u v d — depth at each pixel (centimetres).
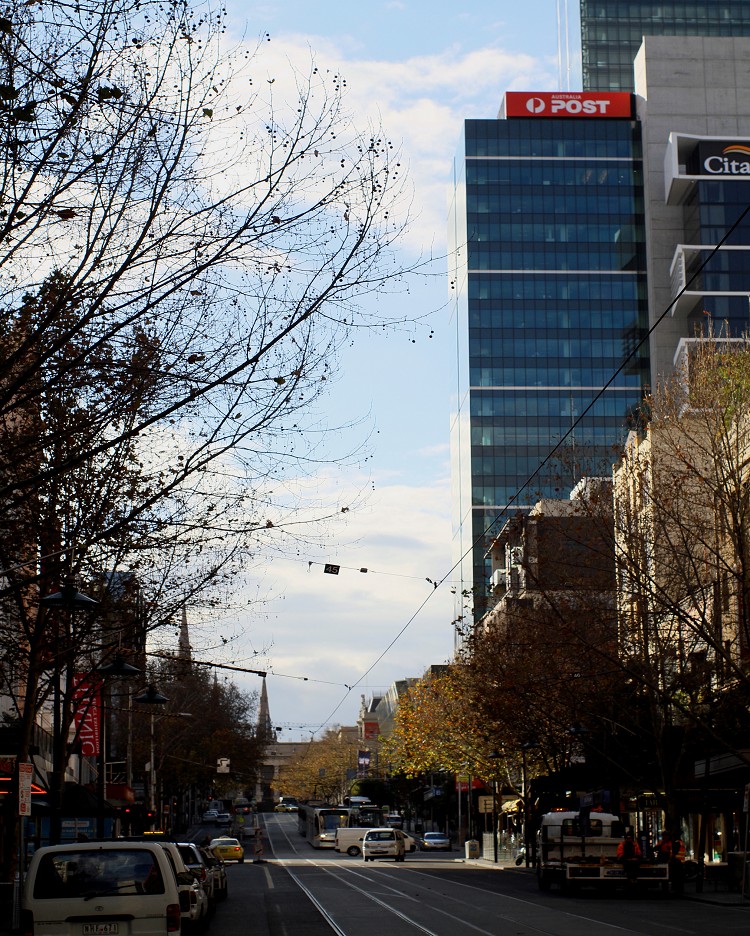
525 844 6469
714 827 4997
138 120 1518
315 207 1566
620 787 5416
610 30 16462
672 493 3722
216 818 14875
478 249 14075
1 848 4566
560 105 14300
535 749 5562
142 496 2080
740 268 12662
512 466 13675
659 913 3017
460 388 14412
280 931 2627
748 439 3691
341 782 19612
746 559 3325
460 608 13900
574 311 13962
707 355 3888
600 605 4284
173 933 1627
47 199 1509
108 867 1647
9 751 3272
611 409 13750
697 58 13962
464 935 2436
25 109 1398
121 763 8025
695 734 4278
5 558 2239
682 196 13375
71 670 3225
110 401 1653
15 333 1645
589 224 14125
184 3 1512
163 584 2856
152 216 1539
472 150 14275
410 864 7194
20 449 1830
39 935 1616
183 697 9131
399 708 7800
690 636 4112
